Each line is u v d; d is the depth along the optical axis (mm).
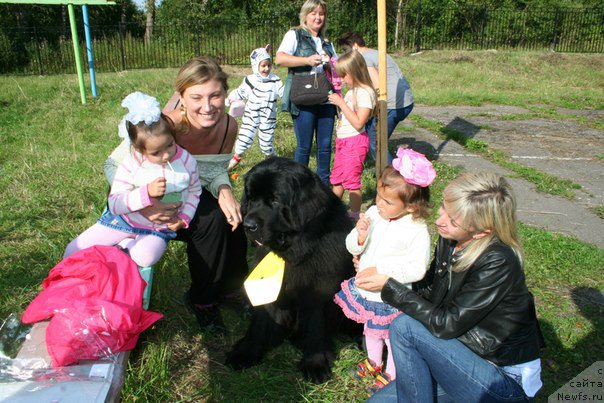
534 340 2564
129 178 3225
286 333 3729
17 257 4734
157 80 14812
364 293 3203
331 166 7383
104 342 2621
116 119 10180
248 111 6992
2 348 2619
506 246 2549
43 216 5656
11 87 13625
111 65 19484
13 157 7883
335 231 3432
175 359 3561
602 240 5406
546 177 7223
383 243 3125
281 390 3328
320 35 6176
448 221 2596
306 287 3439
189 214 3373
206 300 3775
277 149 8250
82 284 2797
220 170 3703
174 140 3207
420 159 2916
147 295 3330
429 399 2709
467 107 12922
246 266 4082
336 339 3834
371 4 25578
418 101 13312
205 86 3312
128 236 3420
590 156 8578
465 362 2521
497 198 2480
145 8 31531
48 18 27391
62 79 15320
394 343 2732
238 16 27812
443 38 23328
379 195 3037
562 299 4270
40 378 2418
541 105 13289
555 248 5051
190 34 21781
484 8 22984
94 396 2262
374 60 6840
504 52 20547
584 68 18969
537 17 23359
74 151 7949
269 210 3201
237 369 3492
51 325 2604
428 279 3170
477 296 2486
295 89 5777
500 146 9117
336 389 3334
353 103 5309
